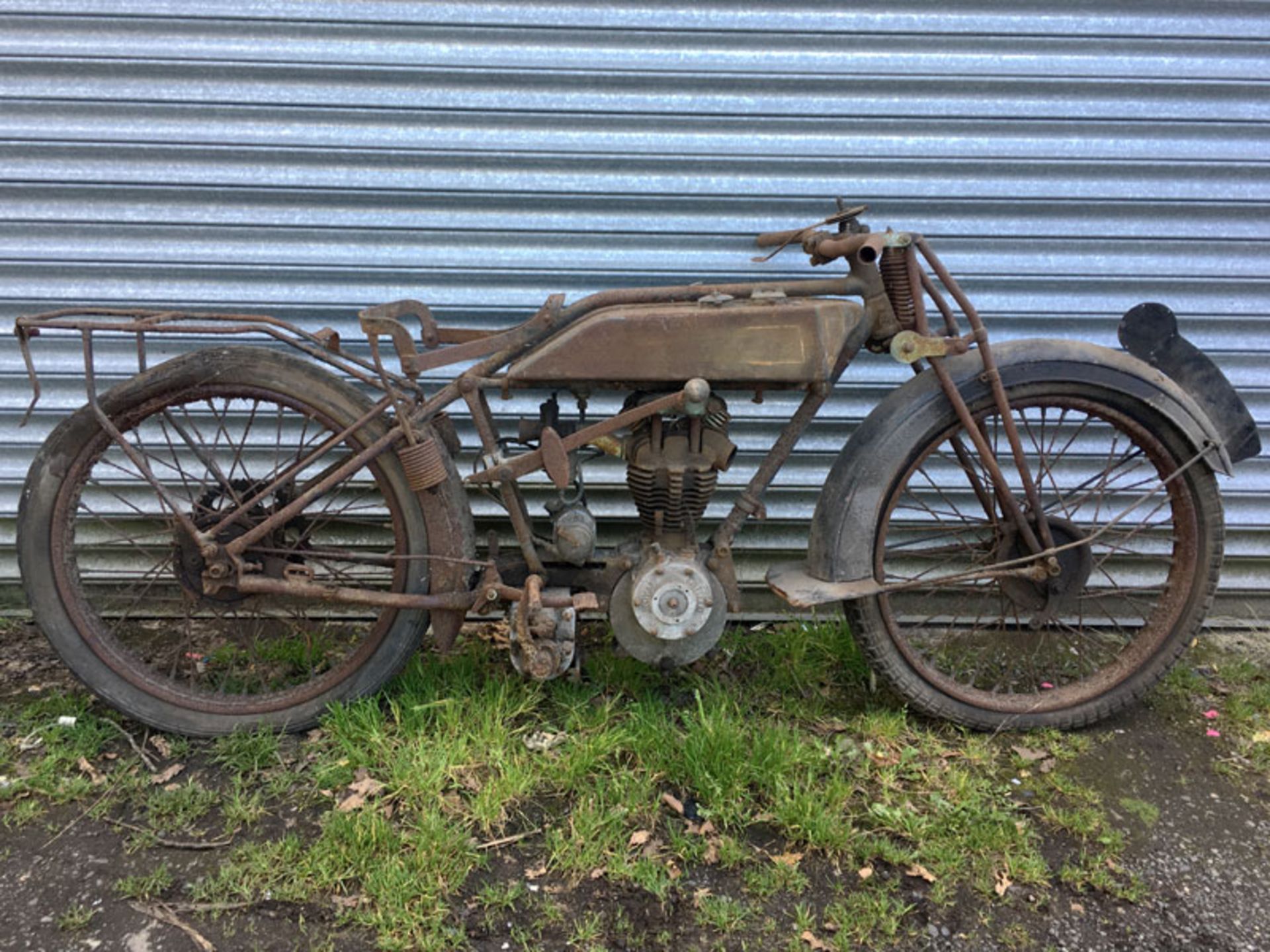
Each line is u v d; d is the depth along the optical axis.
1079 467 3.23
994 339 3.15
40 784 2.26
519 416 3.09
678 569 2.38
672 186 2.96
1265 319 3.12
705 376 2.26
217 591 2.43
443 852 2.05
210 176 2.88
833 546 2.49
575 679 2.66
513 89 2.87
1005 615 3.00
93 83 2.80
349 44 2.81
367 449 2.37
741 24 2.84
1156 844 2.20
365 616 3.22
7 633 3.11
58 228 2.90
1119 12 2.87
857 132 2.94
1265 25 2.89
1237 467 3.26
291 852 2.05
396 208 2.95
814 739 2.49
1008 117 2.94
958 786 2.34
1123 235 3.05
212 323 3.04
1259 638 3.29
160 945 1.84
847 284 2.37
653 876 2.01
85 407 2.37
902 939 1.92
